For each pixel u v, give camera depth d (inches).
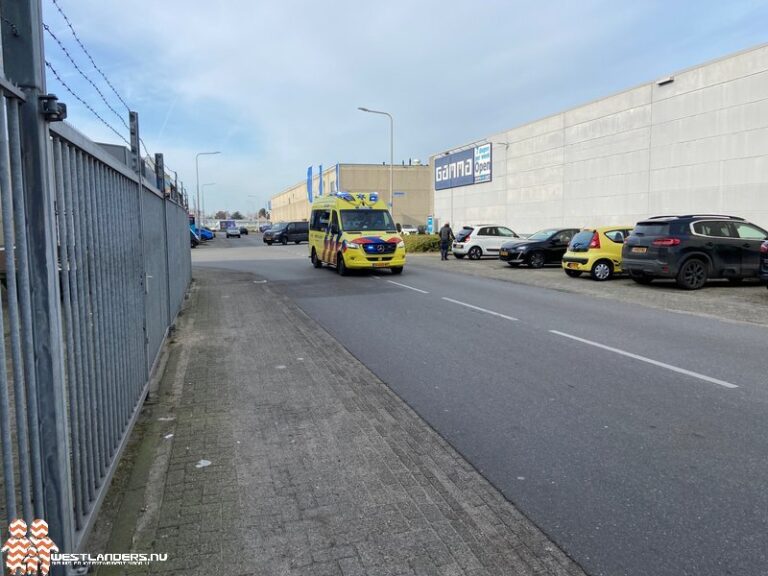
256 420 194.4
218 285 610.2
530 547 119.6
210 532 124.7
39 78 94.3
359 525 127.9
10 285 87.7
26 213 92.7
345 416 198.5
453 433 182.9
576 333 339.9
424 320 389.4
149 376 224.5
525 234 1162.6
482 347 305.3
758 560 114.3
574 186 999.6
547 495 141.9
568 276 674.2
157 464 159.0
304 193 3501.5
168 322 332.2
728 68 684.7
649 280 581.6
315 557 115.6
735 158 680.4
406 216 2539.4
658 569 111.8
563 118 1023.6
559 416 197.5
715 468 155.6
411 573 110.6
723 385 230.7
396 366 266.7
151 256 248.4
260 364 270.1
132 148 207.5
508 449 170.1
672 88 770.8
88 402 124.6
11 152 88.3
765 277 468.4
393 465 159.2
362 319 394.6
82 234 124.0
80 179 123.8
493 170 1295.5
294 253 1289.4
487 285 594.9
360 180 2469.2
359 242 690.2
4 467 85.2
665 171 789.9
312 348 304.5
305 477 151.5
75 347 116.3
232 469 156.1
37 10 93.8
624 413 199.6
